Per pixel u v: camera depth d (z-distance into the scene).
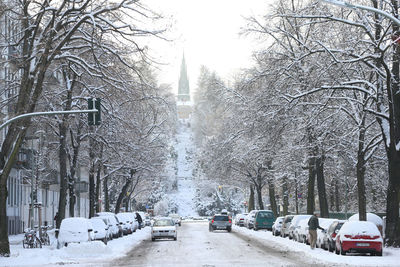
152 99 37.59
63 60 36.25
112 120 39.16
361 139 37.56
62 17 30.02
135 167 63.16
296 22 39.81
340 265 23.38
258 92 41.88
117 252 32.75
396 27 30.45
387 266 22.78
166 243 42.31
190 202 191.25
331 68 34.47
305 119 39.59
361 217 37.28
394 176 32.72
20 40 30.62
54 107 41.25
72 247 30.89
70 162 46.34
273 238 47.91
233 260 26.38
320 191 48.31
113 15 29.91
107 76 32.72
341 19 31.81
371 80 37.56
